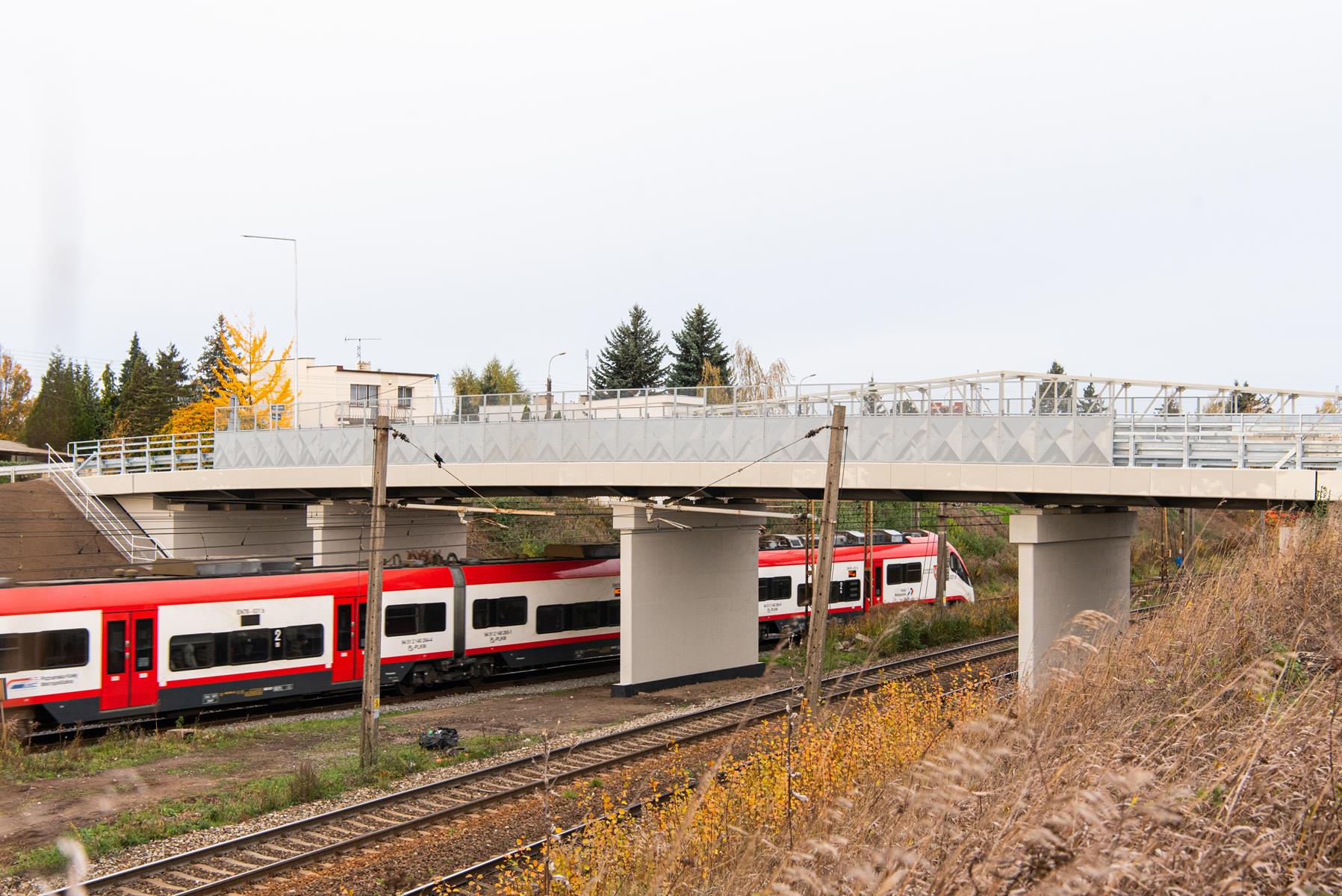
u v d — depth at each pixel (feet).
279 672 75.51
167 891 38.58
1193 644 36.14
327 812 47.57
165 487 117.29
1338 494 50.85
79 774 55.31
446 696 85.15
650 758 58.39
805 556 115.03
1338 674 25.12
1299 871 18.22
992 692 49.55
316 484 101.45
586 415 86.43
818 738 38.86
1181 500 62.34
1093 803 18.19
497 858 39.75
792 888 22.86
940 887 18.67
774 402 74.23
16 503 123.44
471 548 150.82
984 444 64.13
